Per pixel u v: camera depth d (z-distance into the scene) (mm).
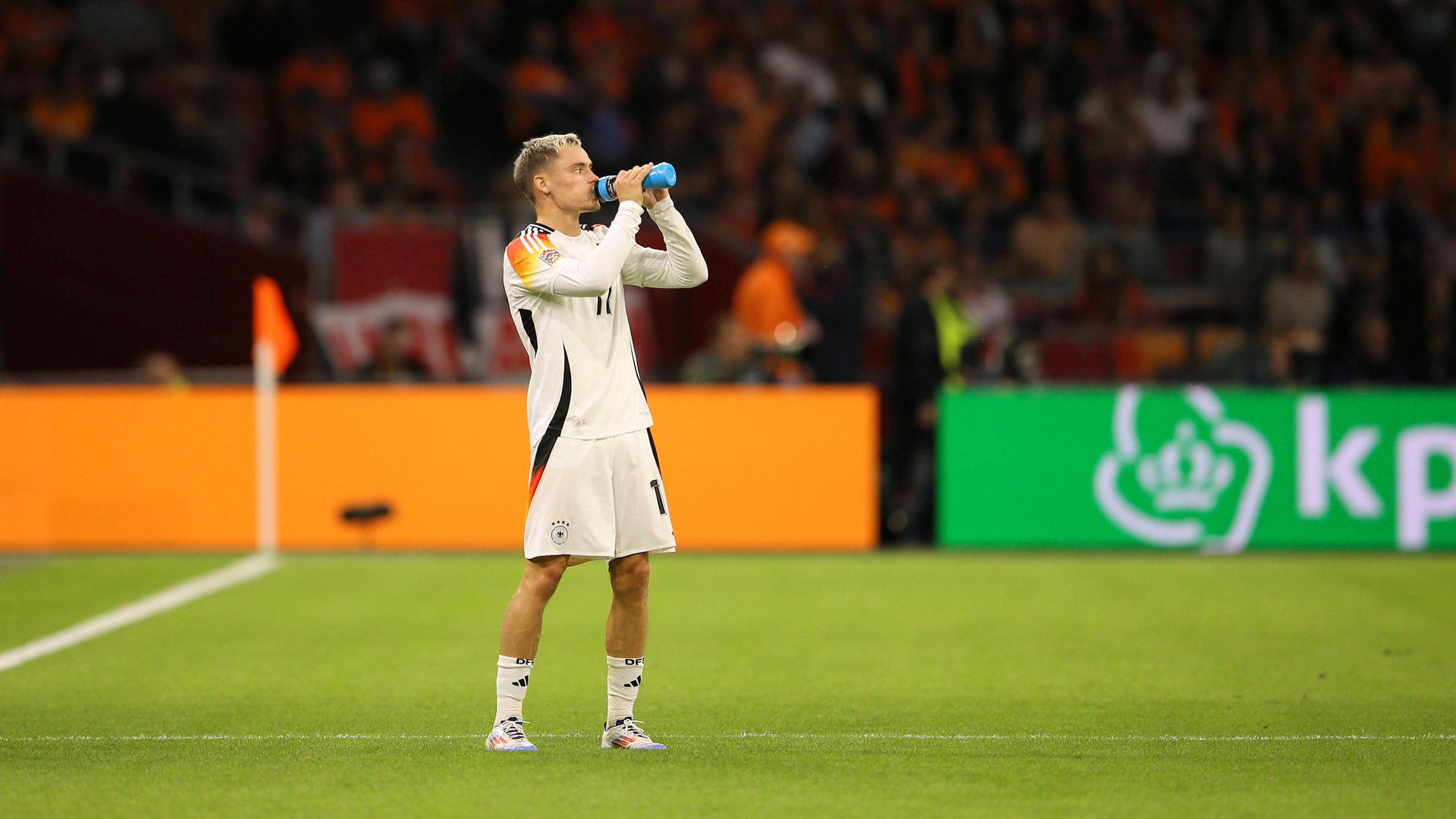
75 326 51094
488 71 61531
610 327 18469
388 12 62438
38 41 58281
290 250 53312
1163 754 19000
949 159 61219
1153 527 39562
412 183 56594
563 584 33781
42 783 17375
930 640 27734
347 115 58312
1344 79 66062
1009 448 39781
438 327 50000
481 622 29438
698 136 60000
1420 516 39250
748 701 22641
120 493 39344
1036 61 63938
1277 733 20328
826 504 39500
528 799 16562
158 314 51281
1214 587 33594
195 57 59906
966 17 65562
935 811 16156
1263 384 45062
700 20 64562
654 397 39594
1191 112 64500
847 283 48188
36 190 50594
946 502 39844
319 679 24141
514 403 39438
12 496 39281
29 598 32031
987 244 56562
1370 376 50344
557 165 18531
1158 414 39562
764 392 39500
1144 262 54594
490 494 39375
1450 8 67562
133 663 25516
